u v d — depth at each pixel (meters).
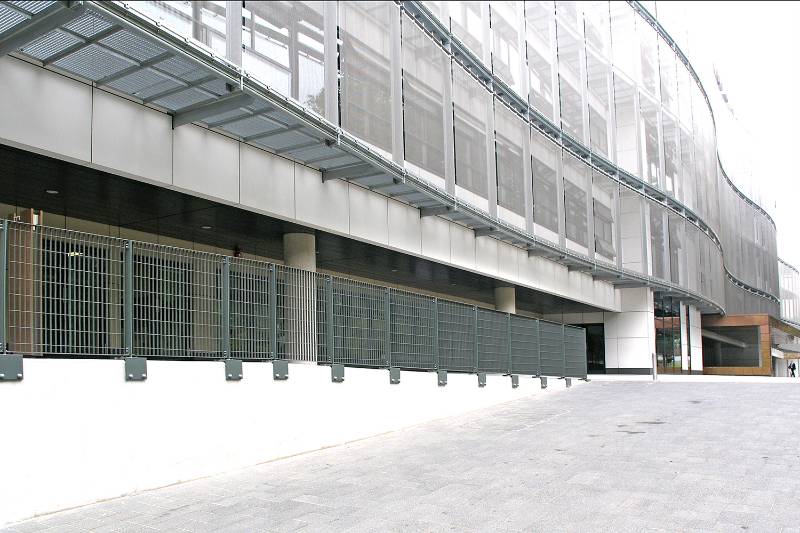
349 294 12.88
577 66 28.08
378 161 13.81
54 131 9.48
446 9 19.31
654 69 35.31
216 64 9.45
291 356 11.30
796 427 12.52
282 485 8.76
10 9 7.67
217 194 11.96
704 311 43.28
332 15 15.02
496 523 6.84
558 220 24.64
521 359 20.19
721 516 6.84
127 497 8.17
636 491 7.98
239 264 10.38
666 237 34.03
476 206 19.88
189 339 9.42
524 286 23.58
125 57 9.07
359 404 12.54
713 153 45.75
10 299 7.38
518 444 11.58
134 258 8.76
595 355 33.69
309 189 14.09
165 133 11.09
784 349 57.59
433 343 15.52
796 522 6.58
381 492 8.29
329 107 14.70
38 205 12.53
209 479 9.16
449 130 18.78
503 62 22.48
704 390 20.61
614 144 30.80
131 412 8.43
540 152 23.97
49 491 7.45
